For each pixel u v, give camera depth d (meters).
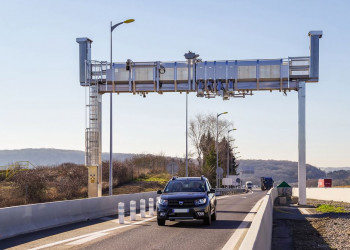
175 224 18.28
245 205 31.03
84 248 12.12
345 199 41.78
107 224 18.59
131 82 31.16
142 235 14.80
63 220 18.59
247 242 6.87
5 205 30.02
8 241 13.60
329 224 21.14
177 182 19.09
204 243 12.92
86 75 31.48
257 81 30.22
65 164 53.56
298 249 14.00
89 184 31.09
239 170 136.75
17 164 51.34
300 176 33.06
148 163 79.56
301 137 32.31
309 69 30.14
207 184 19.30
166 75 30.75
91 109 31.45
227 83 30.16
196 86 30.64
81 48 31.62
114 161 62.53
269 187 97.44
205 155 101.06
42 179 35.47
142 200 22.19
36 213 16.69
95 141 31.28
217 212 24.47
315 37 29.94
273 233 17.75
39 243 13.11
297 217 24.64
